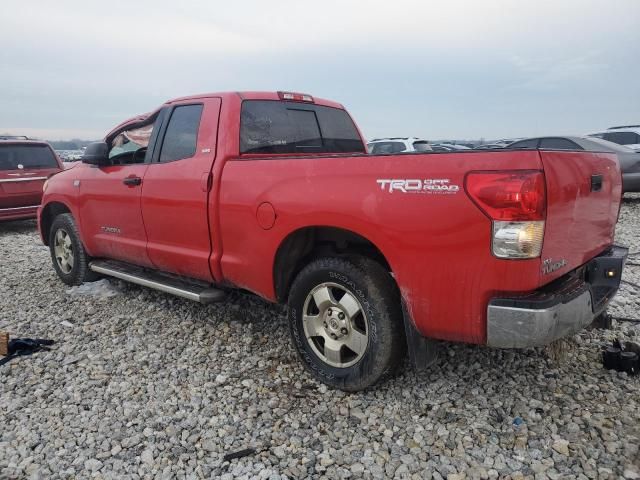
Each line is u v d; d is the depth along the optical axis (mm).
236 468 2662
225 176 3775
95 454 2795
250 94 4129
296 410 3184
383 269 3191
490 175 2537
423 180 2750
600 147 11570
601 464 2584
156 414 3172
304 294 3436
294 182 3330
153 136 4512
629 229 9000
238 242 3738
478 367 3592
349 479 2578
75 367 3824
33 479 2598
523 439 2799
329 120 4824
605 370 3523
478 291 2645
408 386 3381
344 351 3369
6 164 9859
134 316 4805
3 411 3232
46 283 6086
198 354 3988
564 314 2658
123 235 4828
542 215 2484
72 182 5445
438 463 2660
